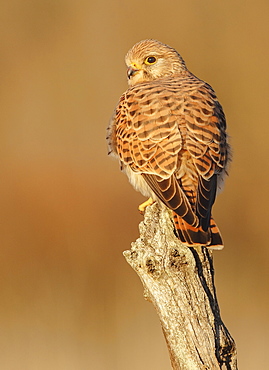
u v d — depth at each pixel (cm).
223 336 818
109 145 1130
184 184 968
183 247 855
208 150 988
